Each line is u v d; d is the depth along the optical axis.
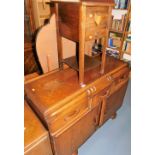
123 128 1.64
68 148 1.12
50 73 1.19
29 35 2.15
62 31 1.06
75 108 0.95
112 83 1.22
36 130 0.90
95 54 1.60
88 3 0.76
